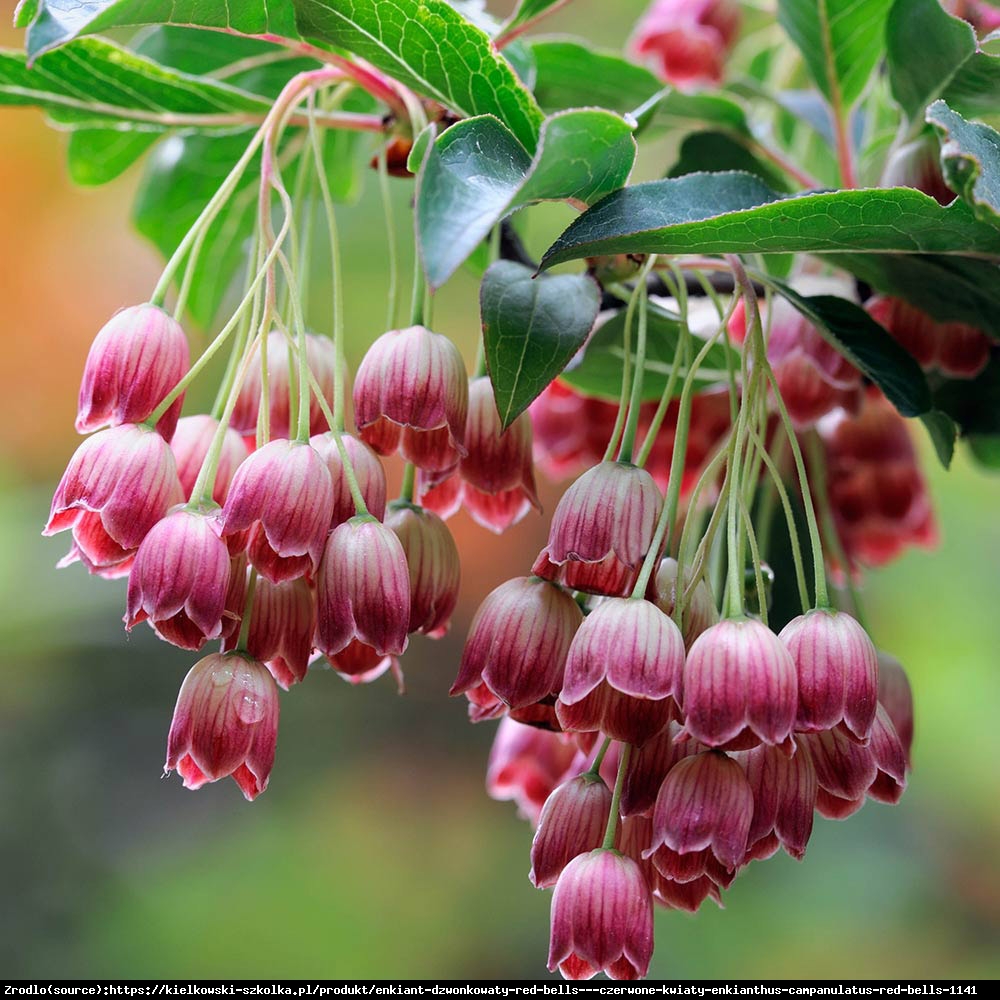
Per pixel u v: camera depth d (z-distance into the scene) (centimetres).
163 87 45
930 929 89
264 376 41
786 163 49
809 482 47
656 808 40
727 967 89
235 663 40
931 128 44
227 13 42
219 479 42
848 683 40
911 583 92
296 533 40
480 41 41
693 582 40
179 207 49
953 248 42
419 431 42
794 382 45
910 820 92
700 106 48
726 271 44
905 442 47
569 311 41
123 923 93
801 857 40
